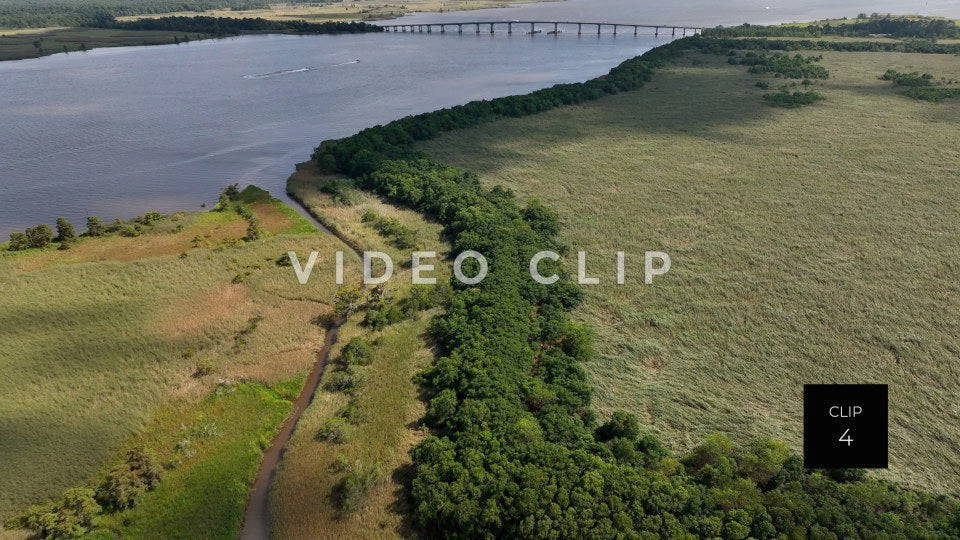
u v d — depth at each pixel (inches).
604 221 3316.9
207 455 1911.9
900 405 2003.0
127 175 4175.7
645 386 2121.1
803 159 4097.0
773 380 2129.7
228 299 2628.0
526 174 4001.0
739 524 1524.4
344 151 4077.3
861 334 2325.3
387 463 1851.6
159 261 2851.9
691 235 3132.4
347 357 2231.8
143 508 1743.4
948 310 2448.3
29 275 2706.7
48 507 1707.7
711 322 2434.8
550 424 1873.8
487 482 1673.2
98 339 2359.7
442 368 2128.4
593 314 2516.0
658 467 1737.2
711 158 4190.5
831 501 1587.1
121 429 1989.4
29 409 2039.9
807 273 2738.7
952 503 1640.0
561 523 1529.3
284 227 3307.1
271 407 2101.4
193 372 2239.2
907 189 3560.5
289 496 1765.5
